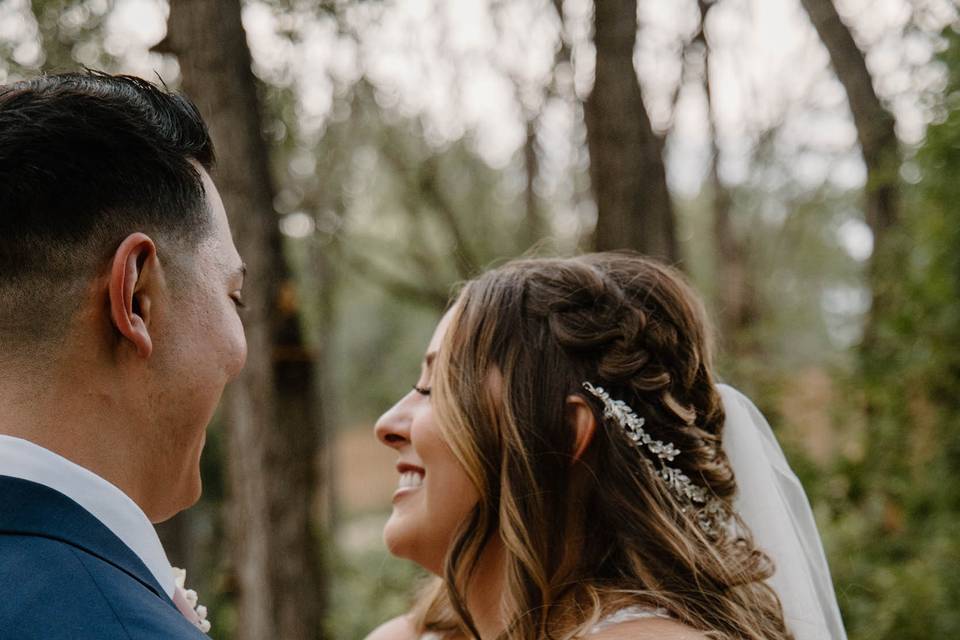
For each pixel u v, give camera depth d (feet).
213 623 26.14
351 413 41.09
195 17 11.25
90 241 3.62
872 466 17.52
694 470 5.83
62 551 3.31
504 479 5.60
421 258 28.71
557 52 18.34
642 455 5.62
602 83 13.91
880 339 17.90
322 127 17.52
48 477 3.46
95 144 3.63
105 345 3.68
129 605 3.25
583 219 21.97
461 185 27.07
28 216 3.52
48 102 3.62
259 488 12.39
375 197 27.86
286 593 12.52
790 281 31.37
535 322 5.82
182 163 3.87
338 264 26.43
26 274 3.55
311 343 12.96
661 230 15.88
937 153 15.15
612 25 13.85
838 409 18.58
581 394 5.65
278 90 14.24
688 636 4.98
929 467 16.71
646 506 5.55
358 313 39.96
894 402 17.34
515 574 5.55
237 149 11.55
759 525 6.32
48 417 3.62
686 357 5.96
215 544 28.96
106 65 12.17
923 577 15.28
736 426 6.57
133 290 3.69
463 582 5.67
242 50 11.55
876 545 17.03
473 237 26.94
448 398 5.77
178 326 3.87
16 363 3.59
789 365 23.04
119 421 3.76
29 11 11.66
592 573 5.54
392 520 6.07
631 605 5.25
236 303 4.33
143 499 3.95
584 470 5.67
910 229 17.12
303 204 21.07
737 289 28.35
